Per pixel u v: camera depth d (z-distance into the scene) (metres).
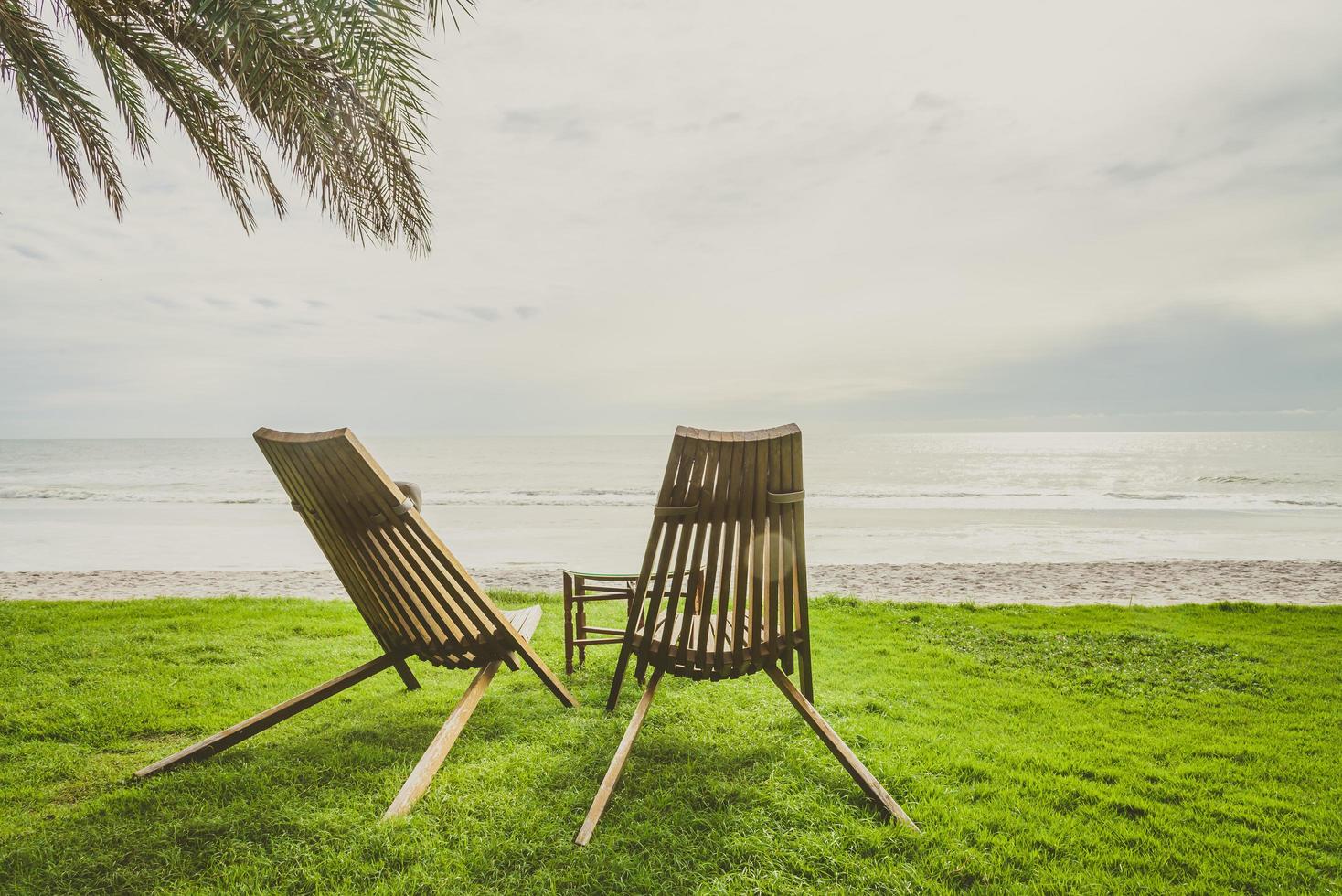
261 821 2.42
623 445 128.75
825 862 2.23
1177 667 4.78
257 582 10.35
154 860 2.21
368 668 3.21
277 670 4.47
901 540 17.17
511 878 2.11
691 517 2.61
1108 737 3.43
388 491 2.55
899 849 2.31
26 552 14.48
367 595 3.07
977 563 13.04
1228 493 33.34
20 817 2.49
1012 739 3.37
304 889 2.07
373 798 2.60
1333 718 3.75
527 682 4.14
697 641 2.97
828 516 23.47
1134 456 75.25
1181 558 14.38
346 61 4.48
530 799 2.61
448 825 2.42
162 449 117.00
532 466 64.44
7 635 5.42
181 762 2.87
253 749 3.08
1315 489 35.06
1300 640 5.67
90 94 5.47
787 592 2.74
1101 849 2.33
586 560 13.73
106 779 2.83
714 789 2.67
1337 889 2.12
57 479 44.62
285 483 2.86
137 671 4.41
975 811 2.56
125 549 15.00
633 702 3.74
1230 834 2.46
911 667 4.78
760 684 4.07
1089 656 5.08
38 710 3.60
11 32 4.81
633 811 2.52
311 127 5.00
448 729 2.79
